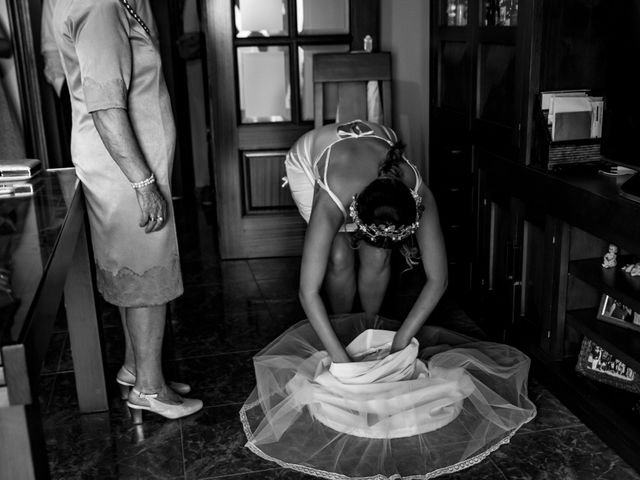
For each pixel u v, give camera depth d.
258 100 3.93
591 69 2.48
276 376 2.49
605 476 2.03
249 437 2.25
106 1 1.96
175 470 2.12
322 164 2.34
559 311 2.45
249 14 3.80
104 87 1.96
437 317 3.18
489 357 2.57
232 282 3.71
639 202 1.97
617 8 2.26
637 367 2.08
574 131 2.45
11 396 1.14
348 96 3.51
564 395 2.40
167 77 5.26
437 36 3.26
